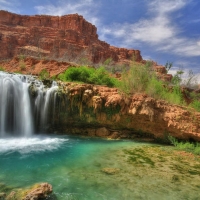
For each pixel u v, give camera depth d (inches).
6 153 407.5
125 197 258.5
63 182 288.8
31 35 3582.7
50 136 581.9
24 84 617.0
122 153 450.0
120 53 4256.9
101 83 753.6
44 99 601.6
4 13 3978.8
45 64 1403.8
